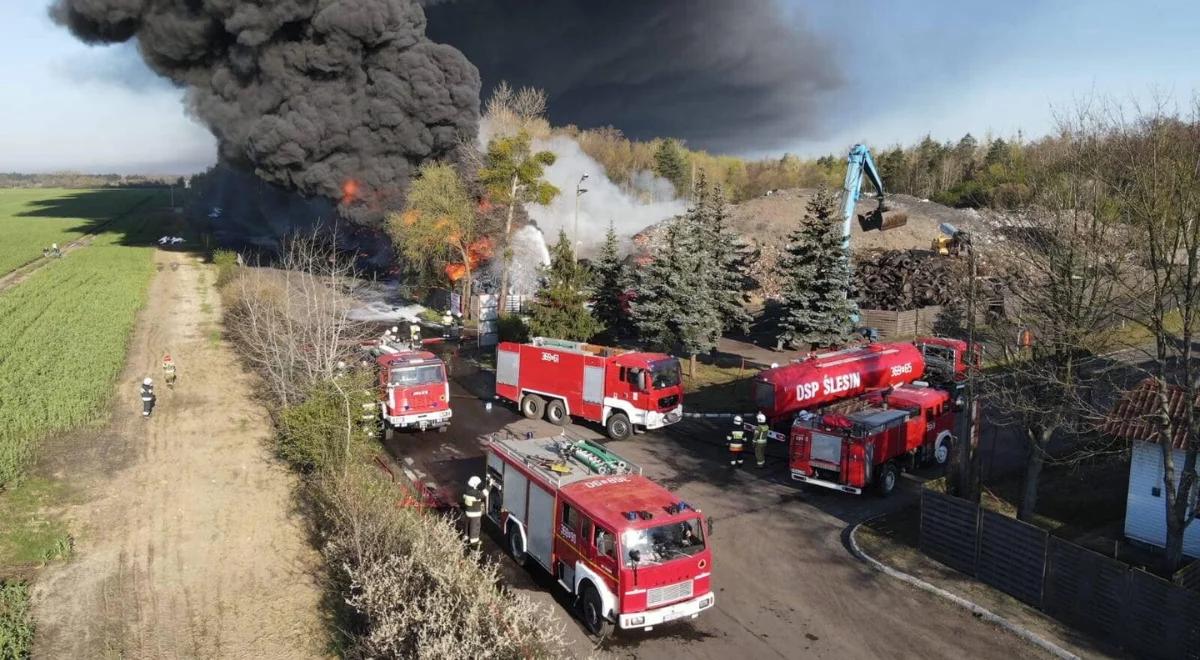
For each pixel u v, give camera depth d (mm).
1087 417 14148
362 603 10867
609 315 34062
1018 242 15531
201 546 14891
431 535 11555
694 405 25531
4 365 27656
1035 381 15203
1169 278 12234
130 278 51094
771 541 15086
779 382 21516
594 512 11359
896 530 15570
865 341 31406
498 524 14570
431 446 20828
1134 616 11008
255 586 13344
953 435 20906
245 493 17594
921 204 61656
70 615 12383
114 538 15234
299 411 17000
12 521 15844
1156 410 13625
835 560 14258
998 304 19016
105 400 24797
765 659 10953
